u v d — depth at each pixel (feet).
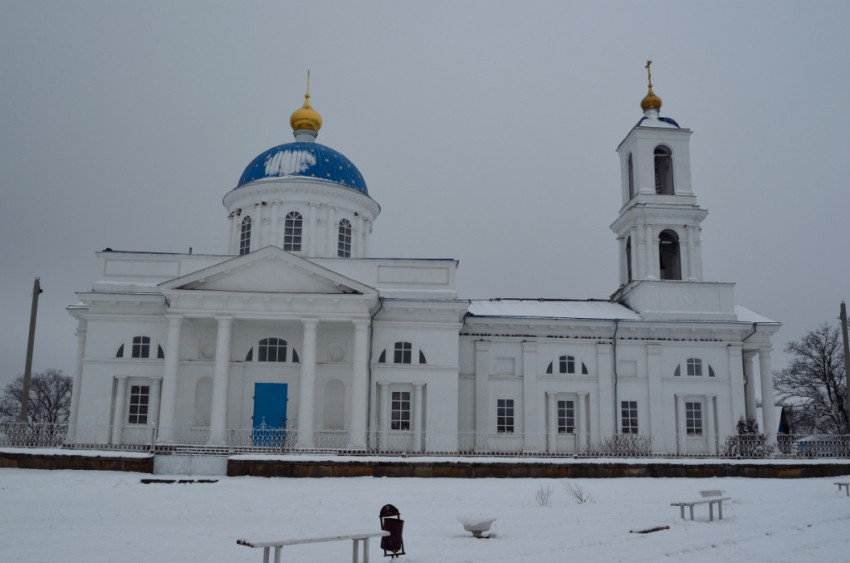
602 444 130.00
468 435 135.95
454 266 129.70
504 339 140.77
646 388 140.26
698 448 138.41
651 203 149.18
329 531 53.47
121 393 123.75
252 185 145.28
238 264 120.88
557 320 139.85
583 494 79.92
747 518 61.36
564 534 52.90
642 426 139.03
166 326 125.80
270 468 99.35
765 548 47.75
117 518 61.41
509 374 139.54
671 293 144.05
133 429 123.24
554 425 137.80
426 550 46.98
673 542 49.39
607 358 140.67
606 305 151.84
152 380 124.36
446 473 98.99
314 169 147.43
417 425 123.85
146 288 127.13
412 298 127.13
